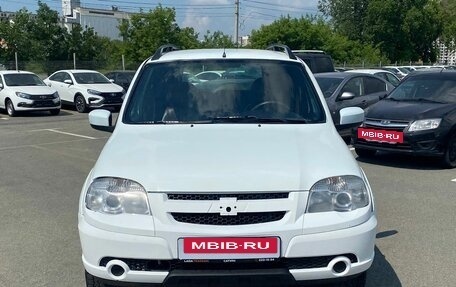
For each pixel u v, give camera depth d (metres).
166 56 4.88
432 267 4.37
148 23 39.53
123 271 3.18
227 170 3.23
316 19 46.53
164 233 3.10
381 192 6.92
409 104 8.91
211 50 5.08
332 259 3.17
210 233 3.08
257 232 3.08
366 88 11.65
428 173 8.15
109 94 19.38
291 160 3.38
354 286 3.48
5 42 37.44
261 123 4.12
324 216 3.17
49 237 5.23
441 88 9.27
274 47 5.39
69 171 8.54
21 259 4.65
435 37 57.44
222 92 4.42
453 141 8.46
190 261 3.11
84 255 3.29
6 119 17.09
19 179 7.95
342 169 3.37
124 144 3.76
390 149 8.53
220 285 3.13
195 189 3.13
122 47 40.16
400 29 54.34
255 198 3.14
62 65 31.06
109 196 3.25
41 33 39.62
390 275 4.21
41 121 16.47
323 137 3.86
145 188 3.20
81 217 3.34
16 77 18.81
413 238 5.09
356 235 3.18
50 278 4.23
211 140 3.71
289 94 4.42
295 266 3.16
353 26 55.44
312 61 17.03
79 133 13.43
